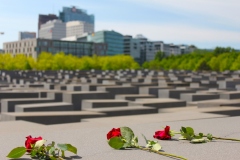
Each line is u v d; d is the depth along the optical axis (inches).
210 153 182.5
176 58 4680.1
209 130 273.1
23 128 329.7
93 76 2153.1
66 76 2156.7
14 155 155.6
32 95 851.4
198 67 3538.4
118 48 7495.1
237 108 531.5
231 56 3560.5
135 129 280.7
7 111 682.8
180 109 587.8
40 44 6038.4
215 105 633.6
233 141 215.8
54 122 501.4
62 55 4296.3
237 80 1368.1
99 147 201.8
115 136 185.3
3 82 1845.5
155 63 4832.7
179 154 180.1
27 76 2293.3
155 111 597.3
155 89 979.3
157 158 170.7
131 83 1222.3
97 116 533.6
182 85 1237.7
